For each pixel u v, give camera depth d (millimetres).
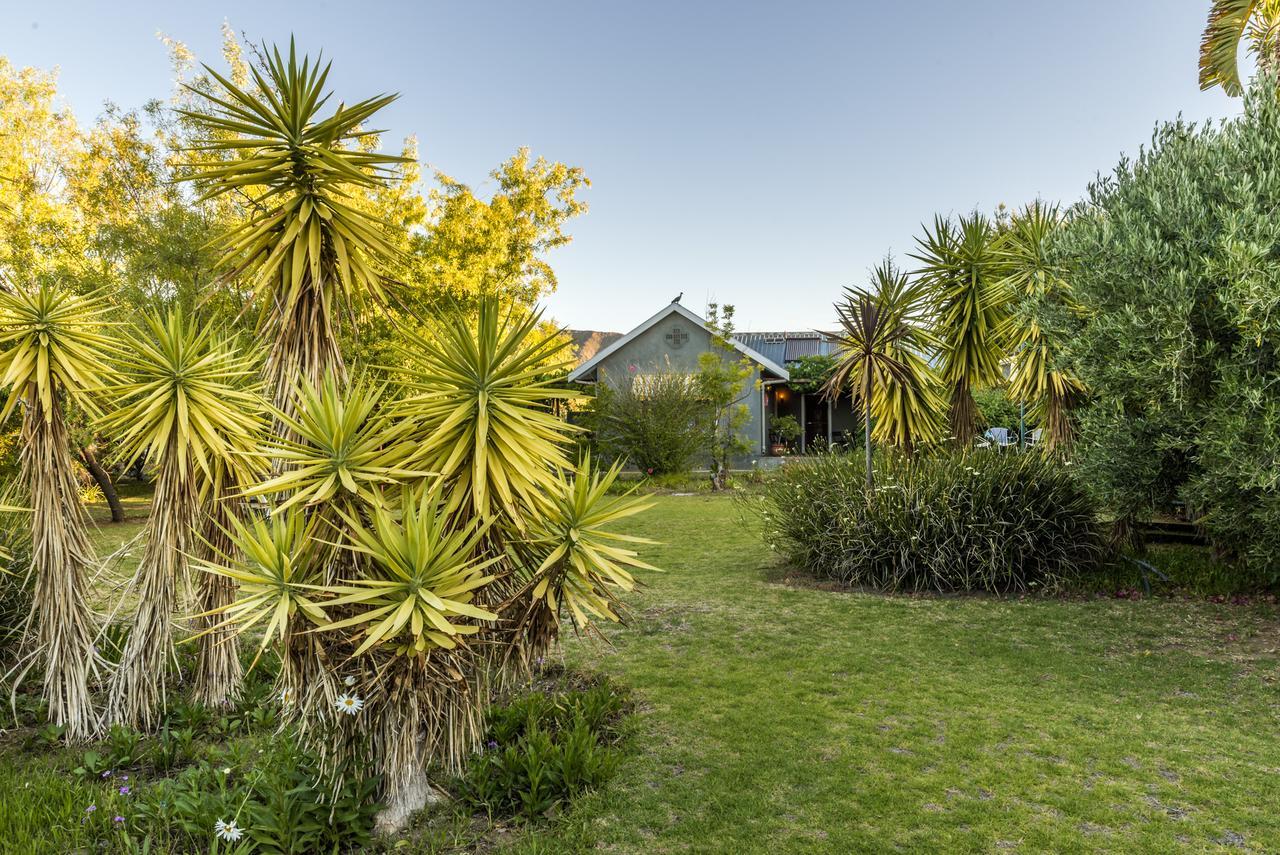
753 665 5078
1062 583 6965
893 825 2939
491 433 2848
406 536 2547
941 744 3729
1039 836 2832
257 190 10570
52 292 4301
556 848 2807
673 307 23734
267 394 3562
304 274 3395
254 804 2822
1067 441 8172
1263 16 8195
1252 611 6051
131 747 3748
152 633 4066
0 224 12273
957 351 8805
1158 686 4547
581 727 3691
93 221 13055
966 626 5938
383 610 2531
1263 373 4965
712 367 20078
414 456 2801
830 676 4820
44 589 4074
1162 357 5199
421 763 3088
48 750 3949
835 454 9109
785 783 3328
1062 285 6477
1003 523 6969
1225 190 5164
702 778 3395
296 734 3232
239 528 2633
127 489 20891
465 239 14547
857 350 8117
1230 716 4055
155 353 3938
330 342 3422
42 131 14961
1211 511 5637
